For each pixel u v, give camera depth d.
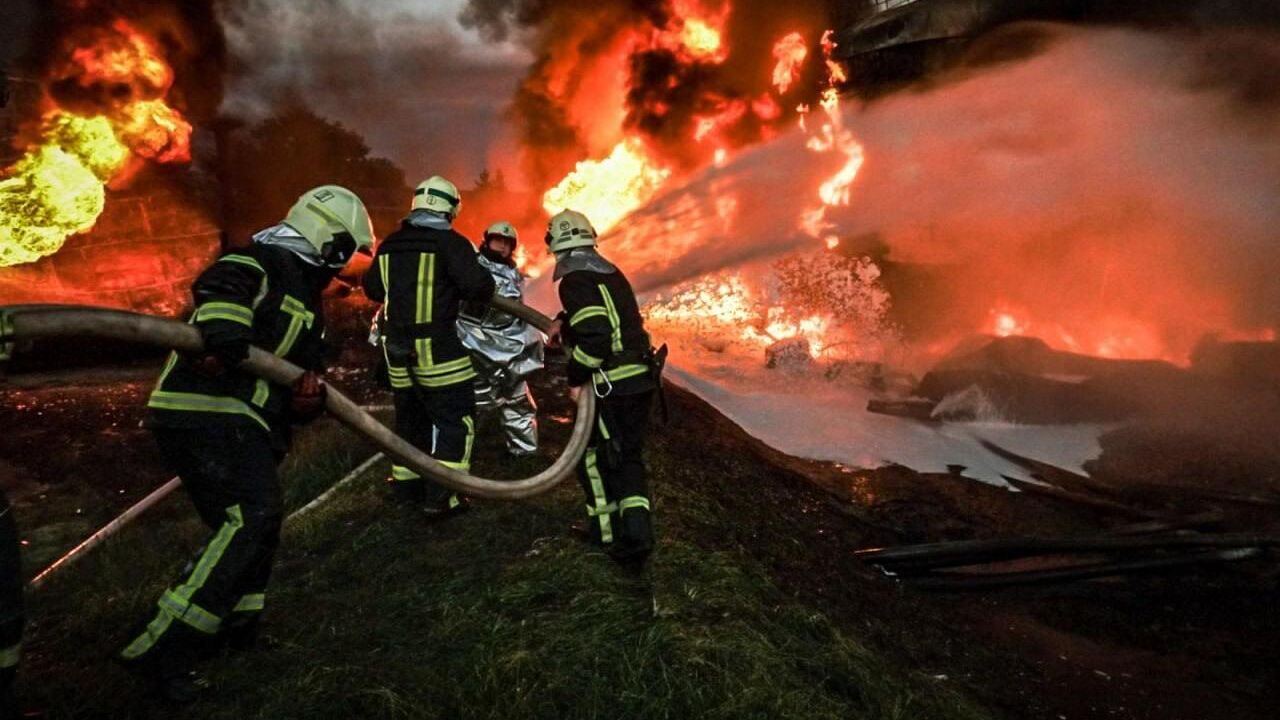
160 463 5.66
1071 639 5.04
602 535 3.96
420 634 3.29
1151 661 4.84
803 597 4.53
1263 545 5.96
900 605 5.07
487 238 5.02
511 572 3.72
